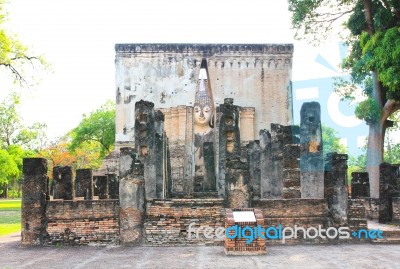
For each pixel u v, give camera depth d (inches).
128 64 1295.5
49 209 550.3
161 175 711.1
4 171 1863.9
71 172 727.7
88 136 1844.2
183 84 1283.2
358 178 884.6
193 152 1224.8
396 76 789.9
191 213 546.9
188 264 414.3
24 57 999.6
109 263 425.4
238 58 1286.9
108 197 814.5
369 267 393.4
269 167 771.4
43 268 404.2
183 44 1288.1
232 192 548.7
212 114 1266.0
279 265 404.2
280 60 1286.9
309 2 1029.8
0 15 931.3
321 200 553.9
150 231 542.6
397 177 713.6
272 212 549.0
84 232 546.6
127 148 558.3
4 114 2381.9
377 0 946.1
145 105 647.1
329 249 499.2
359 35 989.8
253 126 1241.4
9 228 806.5
